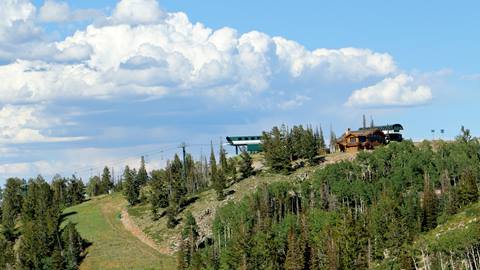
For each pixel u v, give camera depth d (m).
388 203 188.75
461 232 169.00
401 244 179.12
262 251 182.12
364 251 179.75
